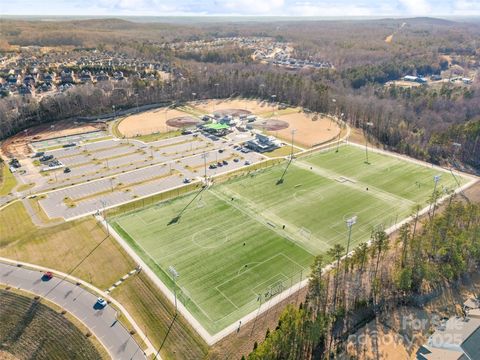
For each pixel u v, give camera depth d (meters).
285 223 125.56
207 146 196.50
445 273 97.62
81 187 150.75
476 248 101.62
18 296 93.69
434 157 182.38
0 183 153.12
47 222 125.38
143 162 175.50
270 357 71.94
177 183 154.50
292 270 103.69
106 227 122.62
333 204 138.25
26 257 108.06
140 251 110.75
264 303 92.44
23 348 83.62
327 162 177.00
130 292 95.44
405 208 135.88
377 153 189.25
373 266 103.94
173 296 94.06
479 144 178.62
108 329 84.31
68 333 84.00
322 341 82.12
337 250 97.38
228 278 100.38
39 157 179.88
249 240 116.38
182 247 112.75
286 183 154.75
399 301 93.44
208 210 133.50
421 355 77.44
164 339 82.44
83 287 96.75
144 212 132.00
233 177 160.38
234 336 83.38
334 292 94.81
